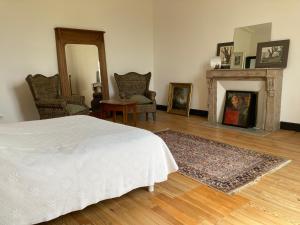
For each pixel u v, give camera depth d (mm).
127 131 2178
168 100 5973
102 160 1806
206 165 2766
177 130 4277
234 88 4488
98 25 5375
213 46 4980
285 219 1793
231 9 4562
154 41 6344
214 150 3236
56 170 1605
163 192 2219
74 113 3957
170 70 6039
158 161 2150
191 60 5484
